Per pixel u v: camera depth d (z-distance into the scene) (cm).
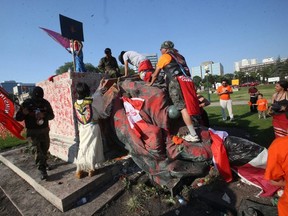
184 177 409
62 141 552
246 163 397
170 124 468
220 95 1012
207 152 419
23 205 388
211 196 367
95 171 439
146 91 480
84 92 426
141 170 474
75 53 645
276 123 420
